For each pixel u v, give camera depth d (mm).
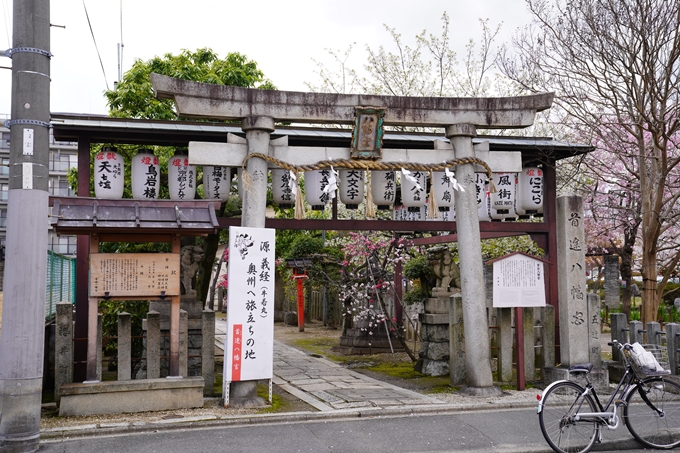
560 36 12172
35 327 6164
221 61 16562
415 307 16281
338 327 22375
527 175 10289
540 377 9867
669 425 6727
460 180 8828
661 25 10562
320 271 16891
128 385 7430
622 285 23281
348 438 6559
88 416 7230
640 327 10039
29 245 6191
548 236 10656
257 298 7887
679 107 11344
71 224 7074
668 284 23766
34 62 6336
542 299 9406
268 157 8078
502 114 8898
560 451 6152
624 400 6551
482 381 8742
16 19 6348
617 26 11094
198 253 9375
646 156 11648
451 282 11672
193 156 7910
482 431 6883
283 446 6223
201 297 11922
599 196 16328
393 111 8547
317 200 9031
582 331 9344
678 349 9297
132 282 7629
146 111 12992
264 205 8125
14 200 6219
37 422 6109
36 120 6309
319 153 8367
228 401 7754
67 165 35469
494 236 11617
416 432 6824
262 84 17156
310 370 11992
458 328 9719
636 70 11500
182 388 7656
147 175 8758
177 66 14867
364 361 13516
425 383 10195
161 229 7449
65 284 12914
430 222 9773
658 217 11914
